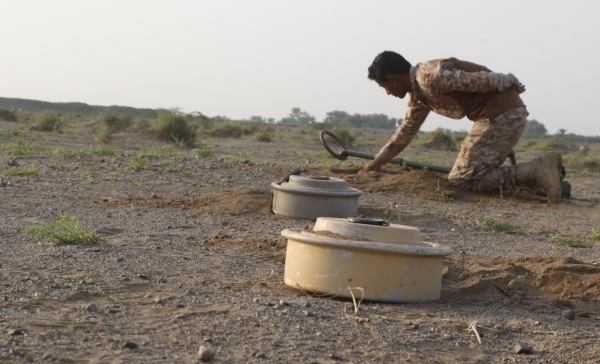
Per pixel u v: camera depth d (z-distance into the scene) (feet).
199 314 12.04
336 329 11.76
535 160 36.19
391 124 472.44
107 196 29.73
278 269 16.79
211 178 38.47
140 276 14.66
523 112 35.86
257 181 38.34
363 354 10.64
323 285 13.73
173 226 22.76
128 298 12.85
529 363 10.93
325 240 13.58
